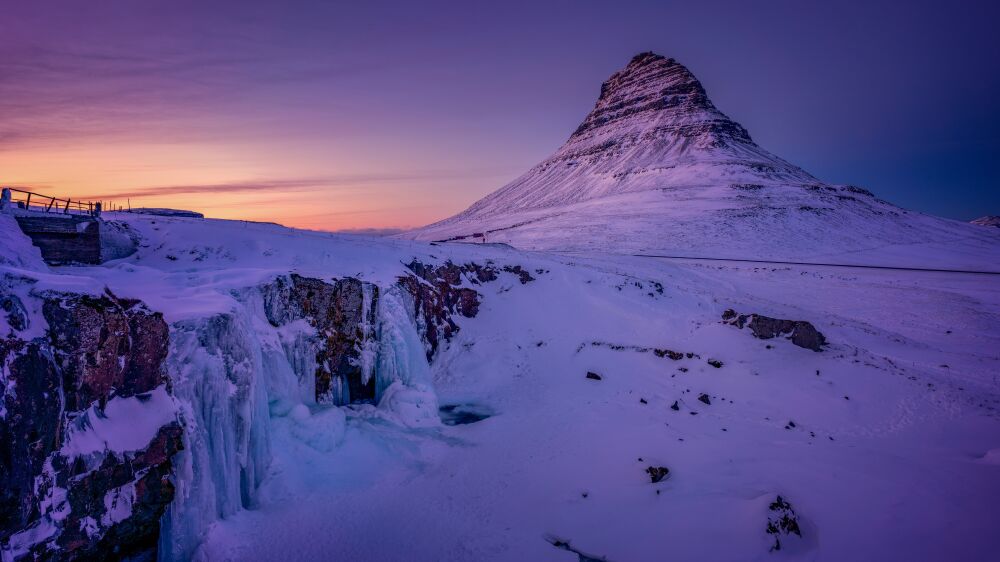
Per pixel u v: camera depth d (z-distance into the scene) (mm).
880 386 24688
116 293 11984
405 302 27844
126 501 10797
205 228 29219
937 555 13242
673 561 13336
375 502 15742
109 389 10914
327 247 31078
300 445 17188
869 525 14492
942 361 30953
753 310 39344
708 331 31312
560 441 20328
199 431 12961
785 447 19469
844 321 39562
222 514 13484
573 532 14602
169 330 13086
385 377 23656
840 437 20766
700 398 24609
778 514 14375
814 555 13539
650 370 28000
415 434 20828
